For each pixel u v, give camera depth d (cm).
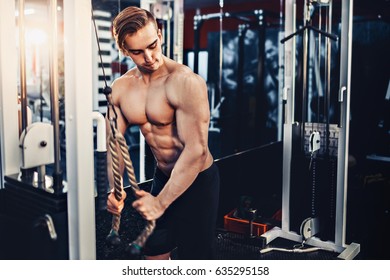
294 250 268
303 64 270
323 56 509
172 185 150
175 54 365
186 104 151
